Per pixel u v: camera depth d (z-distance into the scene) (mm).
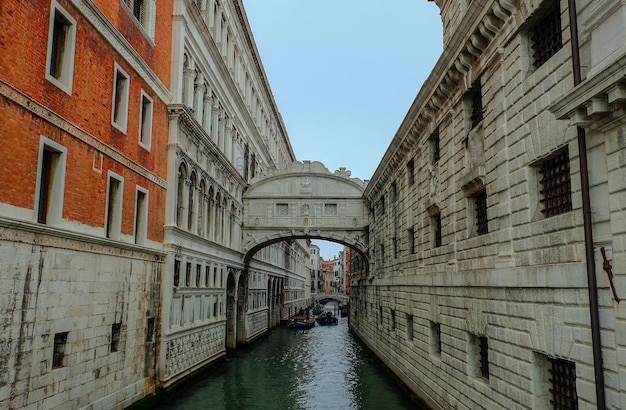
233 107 31875
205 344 25062
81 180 13383
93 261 13938
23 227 10781
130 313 16375
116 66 15547
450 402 15117
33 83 11344
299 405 19812
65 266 12523
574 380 9172
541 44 10477
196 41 23281
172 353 20016
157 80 18859
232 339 33688
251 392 22016
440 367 16203
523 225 10625
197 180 23469
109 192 15398
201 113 24219
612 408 7680
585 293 8375
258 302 43219
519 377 10555
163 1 19922
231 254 31219
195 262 23375
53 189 12359
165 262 19516
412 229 22016
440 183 16844
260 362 30609
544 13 10125
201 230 24469
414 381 19859
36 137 11438
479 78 13398
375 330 31031
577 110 7930
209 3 26203
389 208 26750
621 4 7164
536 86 10125
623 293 7445
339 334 50750
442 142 16656
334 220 35031
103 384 14461
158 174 19141
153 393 18344
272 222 34969
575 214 8789
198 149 23688
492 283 11812
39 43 11570
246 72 37312
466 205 14211
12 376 10492
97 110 14344
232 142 32000
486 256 12484
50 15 12000
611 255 7781
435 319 16938
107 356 14719
